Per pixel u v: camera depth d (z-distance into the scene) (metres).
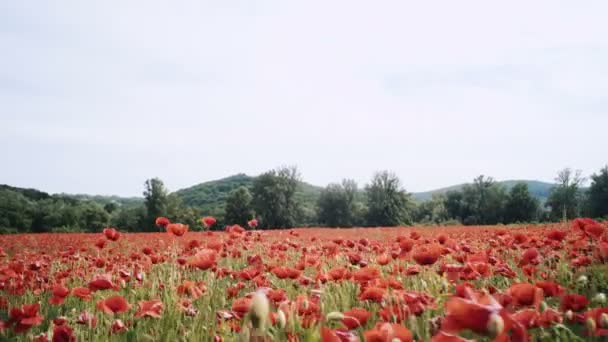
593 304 3.16
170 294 3.83
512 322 1.21
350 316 2.26
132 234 18.59
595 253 4.28
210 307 3.33
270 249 7.55
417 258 3.29
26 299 5.04
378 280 3.10
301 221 89.38
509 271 4.07
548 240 5.51
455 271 3.71
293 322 2.43
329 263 6.09
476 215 85.88
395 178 86.19
